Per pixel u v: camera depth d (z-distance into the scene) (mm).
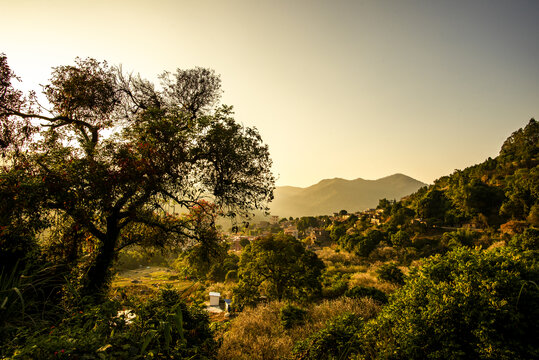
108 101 8062
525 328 4363
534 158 99562
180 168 7547
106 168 6461
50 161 6328
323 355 5871
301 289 22281
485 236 58938
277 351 8406
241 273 23891
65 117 7723
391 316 5828
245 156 7938
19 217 5520
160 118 7234
